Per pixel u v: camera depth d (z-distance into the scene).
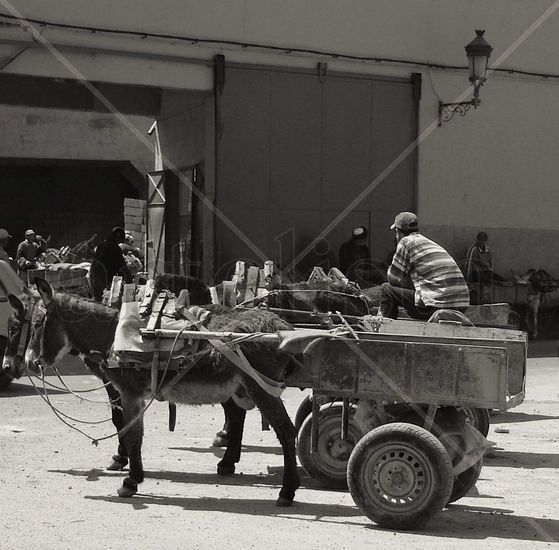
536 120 22.62
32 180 26.41
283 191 19.81
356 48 20.30
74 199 26.64
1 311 12.85
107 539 6.25
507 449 9.88
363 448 6.85
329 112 20.14
